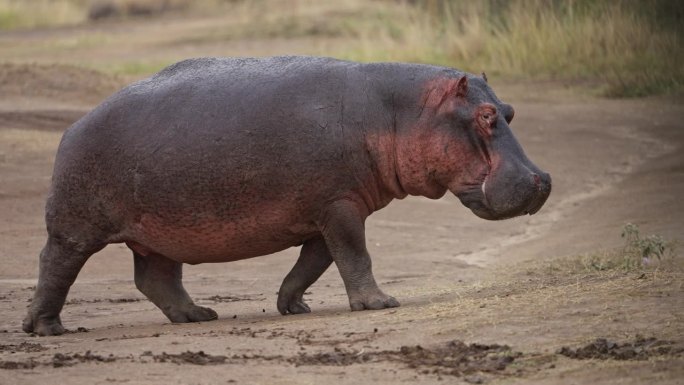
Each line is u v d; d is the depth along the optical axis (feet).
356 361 84.64
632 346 82.33
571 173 235.20
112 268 157.99
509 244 176.96
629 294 96.53
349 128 109.09
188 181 109.19
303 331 96.53
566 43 352.69
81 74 318.04
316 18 475.72
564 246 162.61
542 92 322.75
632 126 279.49
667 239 149.07
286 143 108.17
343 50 385.29
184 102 111.04
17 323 119.96
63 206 113.60
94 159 112.27
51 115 266.98
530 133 270.67
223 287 143.95
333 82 110.52
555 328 88.12
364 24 447.01
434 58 357.00
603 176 232.53
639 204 190.29
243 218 109.60
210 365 84.94
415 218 197.26
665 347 81.35
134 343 96.02
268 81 110.63
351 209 109.81
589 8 365.40
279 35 449.48
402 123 109.81
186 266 160.15
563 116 289.74
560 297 97.96
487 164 107.04
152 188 110.22
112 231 113.80
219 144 108.68
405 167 109.81
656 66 335.26
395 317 97.91
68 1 623.36
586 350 81.92
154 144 110.11
